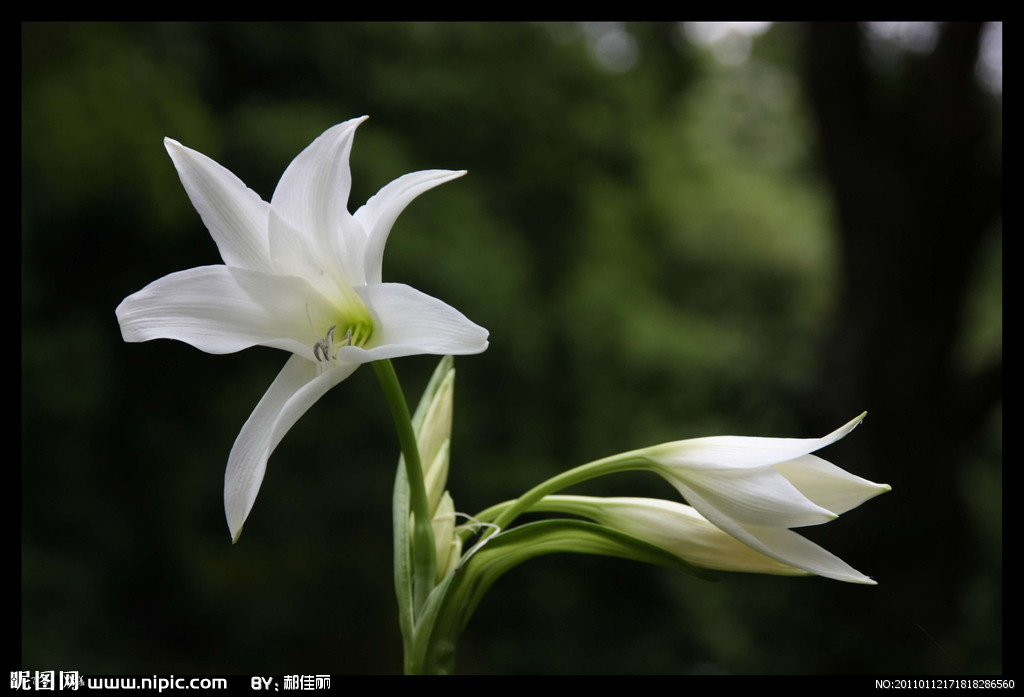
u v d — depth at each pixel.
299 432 9.72
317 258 1.66
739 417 10.59
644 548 1.63
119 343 9.12
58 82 8.02
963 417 7.08
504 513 1.75
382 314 1.57
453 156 11.78
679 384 12.14
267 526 9.47
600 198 13.40
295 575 9.47
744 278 15.30
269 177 9.59
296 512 9.54
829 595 6.80
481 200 11.77
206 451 9.44
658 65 15.30
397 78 11.07
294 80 10.55
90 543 8.52
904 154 7.05
